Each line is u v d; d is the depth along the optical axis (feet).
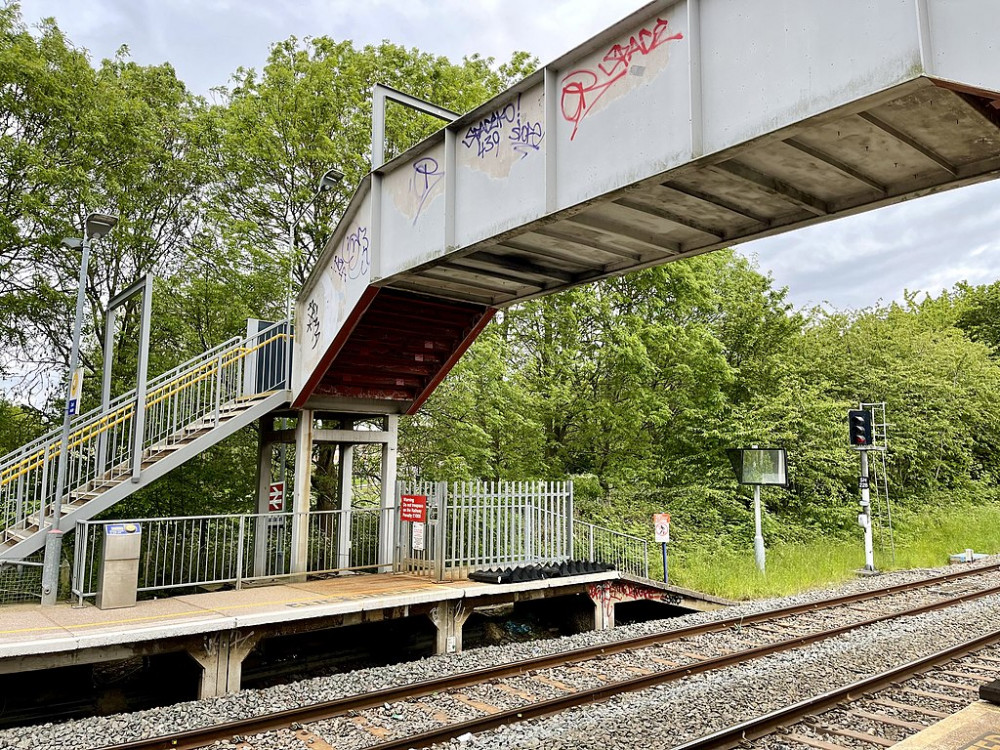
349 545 42.80
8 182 47.93
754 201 25.35
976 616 38.81
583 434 70.28
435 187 30.83
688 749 18.43
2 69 45.88
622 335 64.69
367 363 41.47
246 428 56.03
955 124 19.93
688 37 20.95
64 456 33.04
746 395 77.25
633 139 22.57
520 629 44.21
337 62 56.24
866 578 54.85
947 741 16.14
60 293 50.16
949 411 85.97
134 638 25.55
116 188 49.70
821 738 20.24
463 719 22.26
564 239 29.76
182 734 20.04
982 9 15.25
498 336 60.29
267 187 55.72
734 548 63.41
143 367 35.37
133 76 55.16
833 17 17.70
